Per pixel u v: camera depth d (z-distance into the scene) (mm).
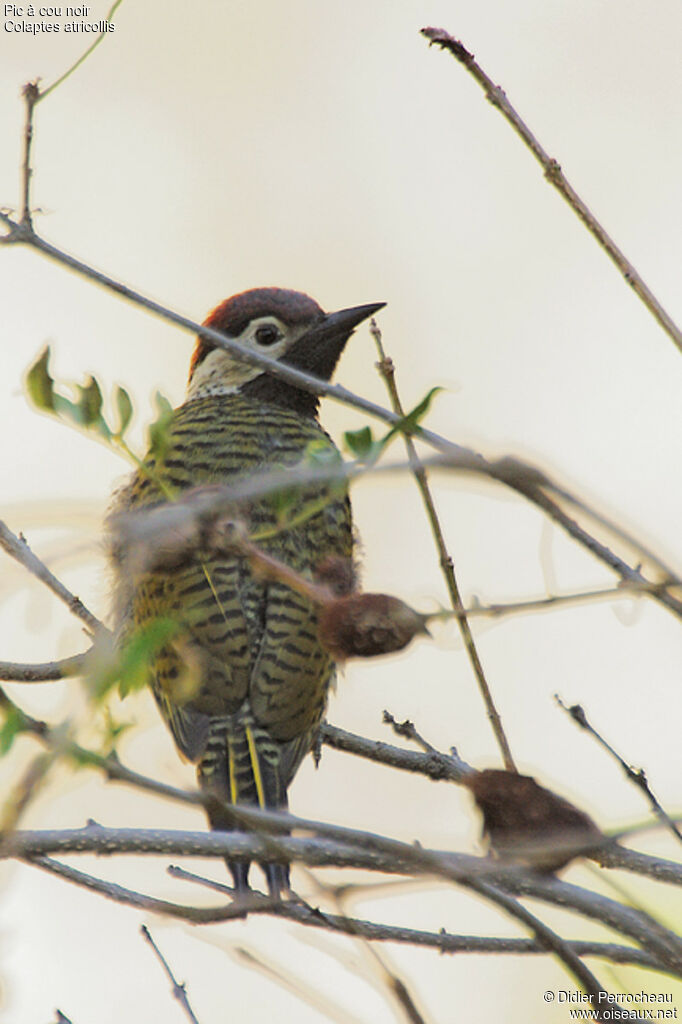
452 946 6918
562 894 5355
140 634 4348
